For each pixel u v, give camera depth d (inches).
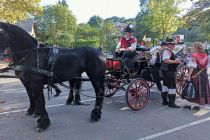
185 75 387.2
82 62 281.4
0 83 537.3
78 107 338.6
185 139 236.8
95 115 283.4
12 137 240.5
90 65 286.4
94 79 289.4
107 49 1914.4
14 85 512.4
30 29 1585.9
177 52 424.8
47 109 328.5
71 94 347.3
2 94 420.5
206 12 1512.1
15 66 257.9
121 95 402.3
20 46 255.3
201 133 251.4
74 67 274.5
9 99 383.6
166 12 1606.8
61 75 267.9
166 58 338.6
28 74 254.2
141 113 314.5
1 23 250.8
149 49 378.3
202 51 320.8
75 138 238.8
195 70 322.0
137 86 324.2
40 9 915.4
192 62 321.1
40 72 253.3
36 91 257.0
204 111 325.4
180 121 286.4
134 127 267.0
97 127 266.4
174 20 1625.2
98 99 290.4
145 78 360.5
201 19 1535.4
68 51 275.6
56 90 393.7
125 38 350.6
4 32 248.2
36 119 288.5
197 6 1541.6
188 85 328.2
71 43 1966.0
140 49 369.4
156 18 1622.8
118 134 248.4
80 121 284.2
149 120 288.8
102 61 292.4
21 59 256.5
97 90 291.0
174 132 254.1
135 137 241.6
